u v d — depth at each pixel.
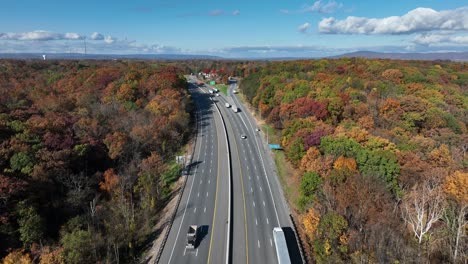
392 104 109.12
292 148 88.88
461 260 47.19
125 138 94.00
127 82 140.75
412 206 61.72
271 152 110.19
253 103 158.62
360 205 57.34
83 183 77.12
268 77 172.75
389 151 76.25
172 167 95.88
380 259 48.00
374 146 80.94
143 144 98.50
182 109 130.25
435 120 102.12
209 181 88.12
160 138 104.75
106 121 106.81
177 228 66.56
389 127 101.75
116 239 62.25
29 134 82.12
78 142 86.38
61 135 87.00
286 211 73.00
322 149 82.88
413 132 99.00
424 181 63.53
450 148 87.94
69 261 53.62
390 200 61.25
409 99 110.81
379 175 67.81
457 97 131.38
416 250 49.19
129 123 107.50
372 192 60.00
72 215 69.69
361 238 53.97
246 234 64.31
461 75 178.75
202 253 58.69
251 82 185.62
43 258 51.94
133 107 121.19
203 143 118.31
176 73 179.50
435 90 134.50
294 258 57.28
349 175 65.25
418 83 144.62
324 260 54.28
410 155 76.06
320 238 56.44
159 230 67.19
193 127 136.25
